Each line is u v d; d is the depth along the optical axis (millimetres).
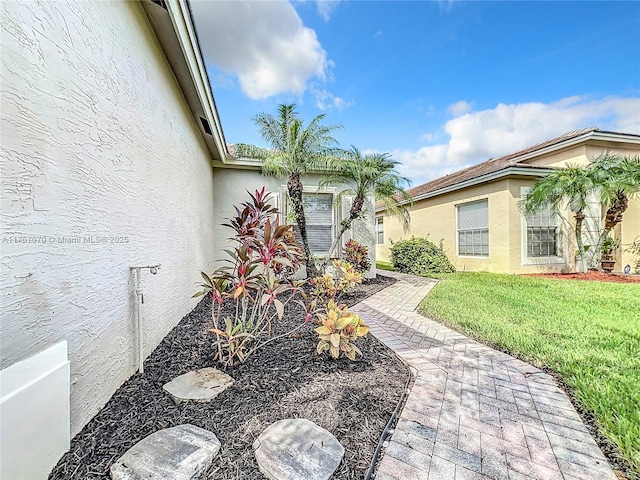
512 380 2961
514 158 12789
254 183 8711
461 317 5074
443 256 11914
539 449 2014
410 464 1859
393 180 8367
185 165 5082
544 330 4344
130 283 2799
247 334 3037
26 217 1570
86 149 2121
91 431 1971
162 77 3928
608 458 1942
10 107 1484
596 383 2814
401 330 4543
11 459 1292
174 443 1883
